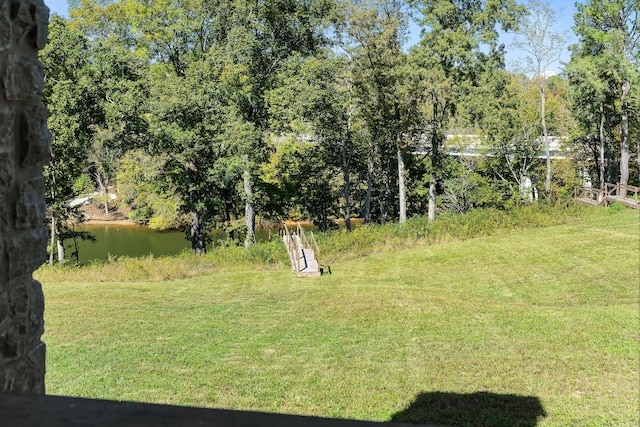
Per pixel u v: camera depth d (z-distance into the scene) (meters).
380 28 27.41
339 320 11.91
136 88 23.86
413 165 40.00
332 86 27.86
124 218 47.78
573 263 18.05
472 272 18.42
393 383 8.06
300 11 25.77
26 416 1.30
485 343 9.97
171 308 13.48
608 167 36.97
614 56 29.97
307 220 42.50
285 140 31.19
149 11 25.06
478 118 31.39
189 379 8.23
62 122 22.28
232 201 34.78
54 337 10.62
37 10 2.68
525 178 35.22
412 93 28.08
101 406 1.32
